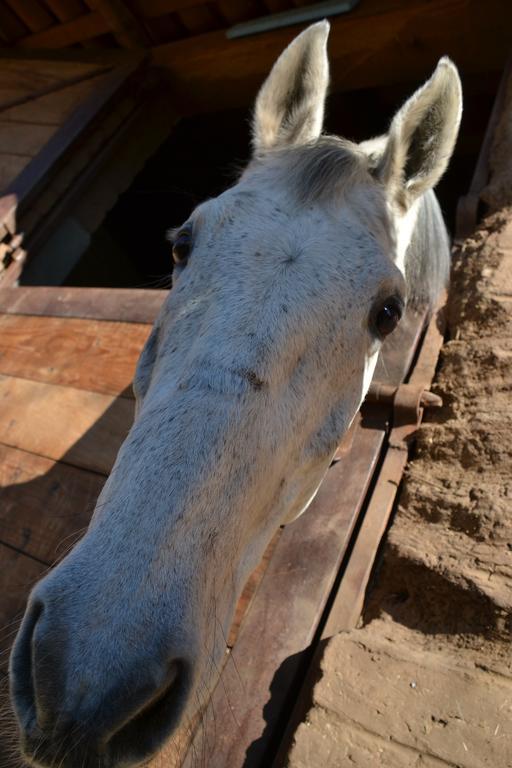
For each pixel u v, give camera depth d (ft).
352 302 5.08
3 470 9.82
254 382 4.36
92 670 3.47
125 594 3.63
